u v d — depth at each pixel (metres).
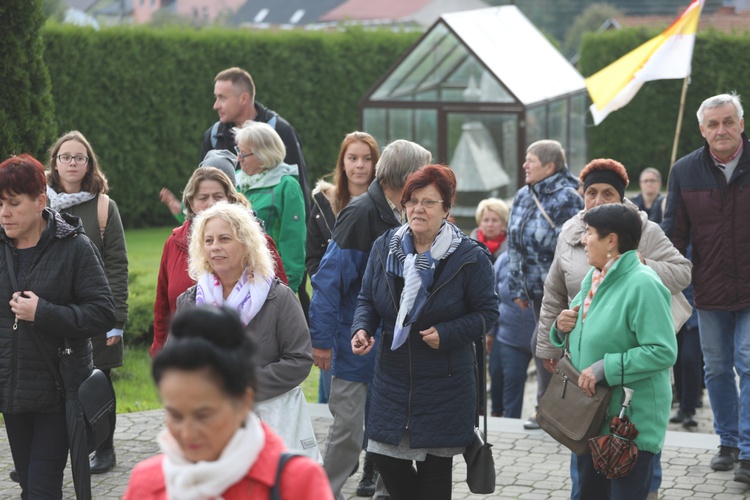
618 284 11.52
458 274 11.70
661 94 71.44
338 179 16.20
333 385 14.10
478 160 46.16
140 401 22.22
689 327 21.17
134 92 57.12
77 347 12.25
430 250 11.73
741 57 69.88
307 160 64.62
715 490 15.52
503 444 17.81
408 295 11.57
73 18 61.16
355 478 16.09
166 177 59.31
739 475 15.62
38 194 11.89
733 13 86.75
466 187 46.38
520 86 45.62
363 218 13.76
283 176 16.77
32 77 20.22
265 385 11.18
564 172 18.94
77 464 11.98
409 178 11.80
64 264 12.11
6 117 19.70
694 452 17.34
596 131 72.88
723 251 15.85
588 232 11.64
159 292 14.14
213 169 14.05
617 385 11.41
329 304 13.75
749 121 70.38
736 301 15.85
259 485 6.09
